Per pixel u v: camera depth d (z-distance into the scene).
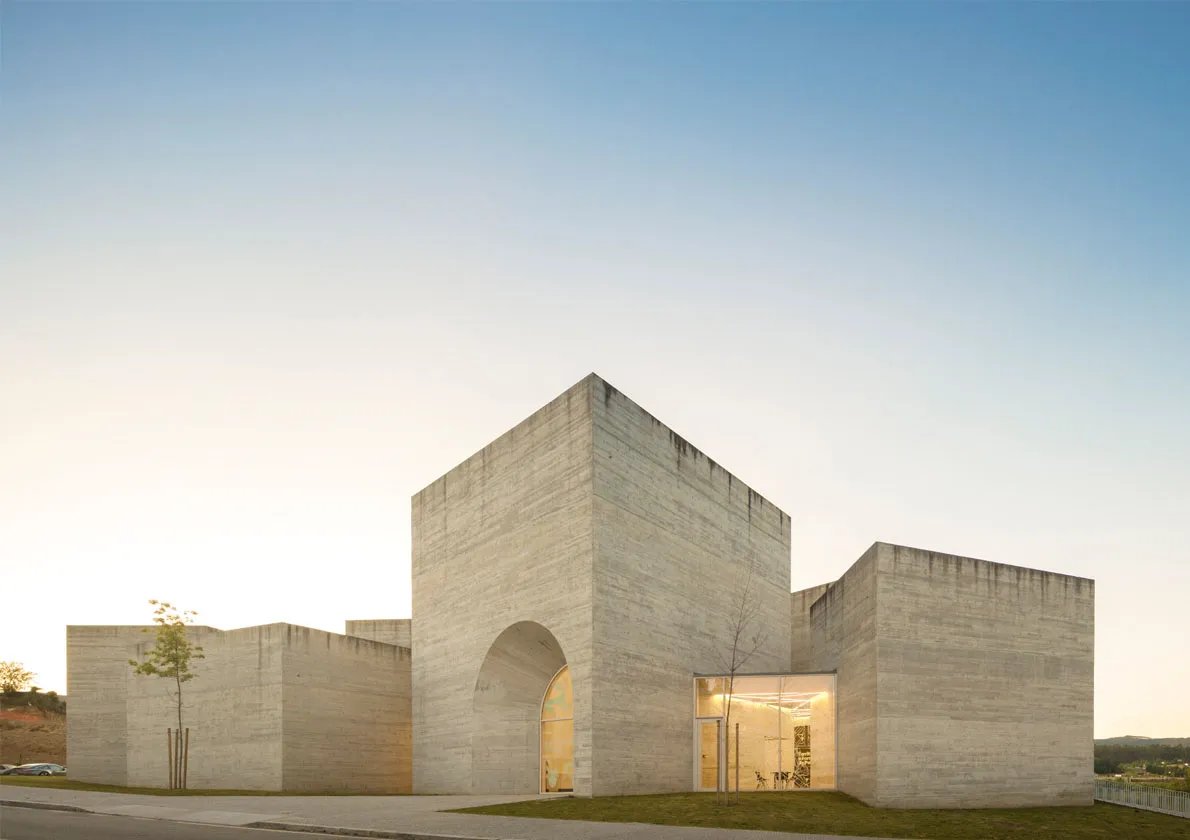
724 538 37.41
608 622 28.78
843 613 31.61
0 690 90.19
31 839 18.69
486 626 34.25
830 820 22.53
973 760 27.41
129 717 43.12
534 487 32.22
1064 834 22.28
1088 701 29.92
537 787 33.22
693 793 29.44
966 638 28.17
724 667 35.84
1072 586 30.62
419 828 20.23
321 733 38.91
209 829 20.81
